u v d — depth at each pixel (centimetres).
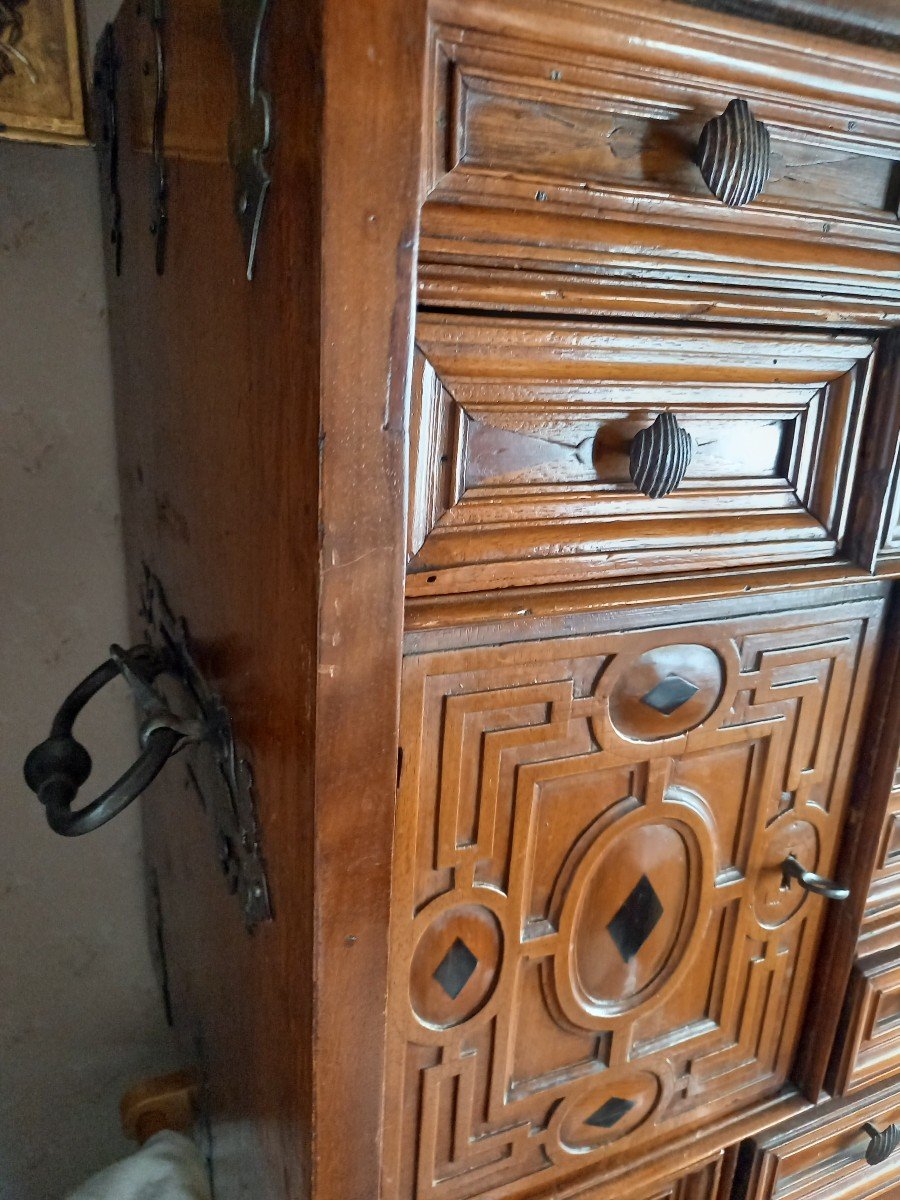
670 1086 62
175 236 51
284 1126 47
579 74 36
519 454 44
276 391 36
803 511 54
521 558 45
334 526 34
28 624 82
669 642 51
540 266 40
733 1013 64
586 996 56
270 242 35
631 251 41
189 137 45
